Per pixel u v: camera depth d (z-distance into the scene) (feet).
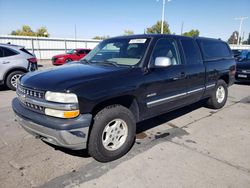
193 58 14.84
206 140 12.66
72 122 8.60
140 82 10.81
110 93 9.55
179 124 15.19
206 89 16.39
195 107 19.34
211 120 16.08
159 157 10.67
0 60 25.17
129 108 11.31
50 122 8.68
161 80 11.93
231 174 9.34
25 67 26.81
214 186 8.57
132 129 10.85
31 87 9.49
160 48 12.49
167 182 8.79
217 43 18.39
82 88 8.84
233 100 22.56
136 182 8.78
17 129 13.98
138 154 10.95
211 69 16.40
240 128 14.60
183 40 14.48
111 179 8.96
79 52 64.90
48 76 9.92
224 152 11.25
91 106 9.02
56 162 10.17
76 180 8.88
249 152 11.29
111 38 14.62
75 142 8.84
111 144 10.34
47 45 89.71
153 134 13.43
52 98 8.73
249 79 30.42
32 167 9.75
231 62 19.40
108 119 9.76
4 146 11.68
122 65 11.52
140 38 12.70
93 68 11.04
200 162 10.25
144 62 11.37
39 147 11.57
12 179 8.89
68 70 10.82
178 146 11.83
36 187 8.44
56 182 8.75
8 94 24.32
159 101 12.14
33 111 9.53
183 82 13.65
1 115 16.75
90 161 10.30
